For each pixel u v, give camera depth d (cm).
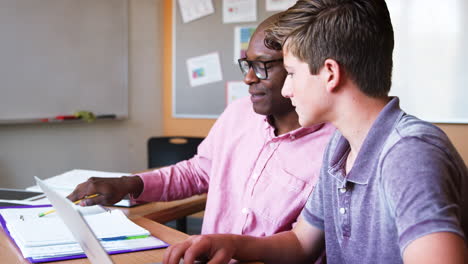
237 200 124
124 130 340
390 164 64
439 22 267
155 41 357
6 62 260
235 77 335
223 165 128
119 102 332
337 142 87
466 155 267
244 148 126
